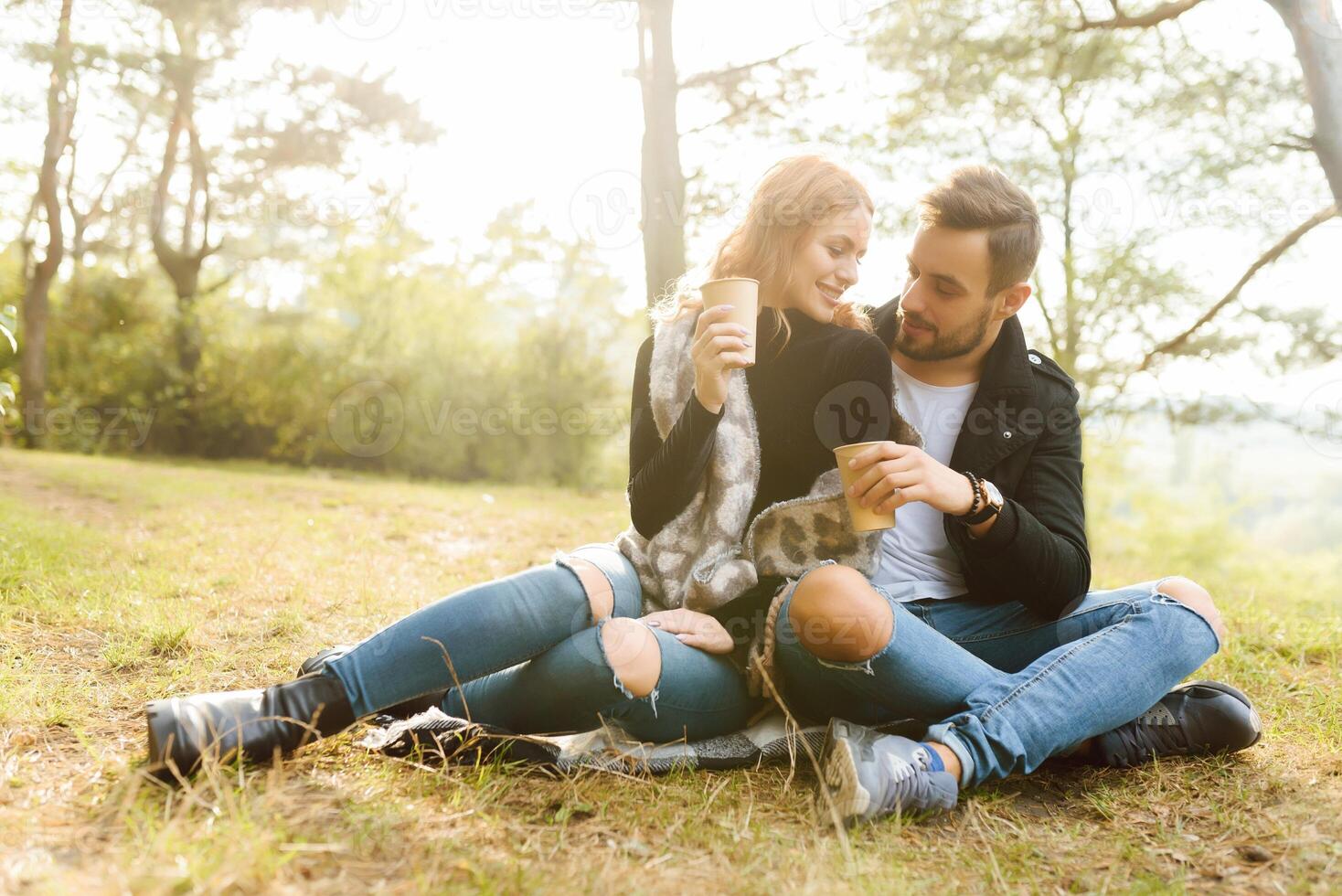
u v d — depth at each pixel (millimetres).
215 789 1309
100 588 2744
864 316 1903
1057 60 5910
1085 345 6633
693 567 1704
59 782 1431
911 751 1479
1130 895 1255
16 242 13875
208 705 1432
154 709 1399
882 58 5875
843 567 1558
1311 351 5668
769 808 1521
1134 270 6219
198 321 12805
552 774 1584
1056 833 1479
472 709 1682
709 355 1558
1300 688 2305
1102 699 1594
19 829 1251
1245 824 1494
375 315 12805
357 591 2996
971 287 1741
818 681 1624
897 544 1835
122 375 12984
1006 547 1622
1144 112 5840
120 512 4664
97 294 13211
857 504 1572
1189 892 1280
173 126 11789
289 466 12305
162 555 3383
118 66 10586
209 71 10625
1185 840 1444
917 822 1482
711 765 1670
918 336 1841
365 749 1636
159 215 12531
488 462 11836
